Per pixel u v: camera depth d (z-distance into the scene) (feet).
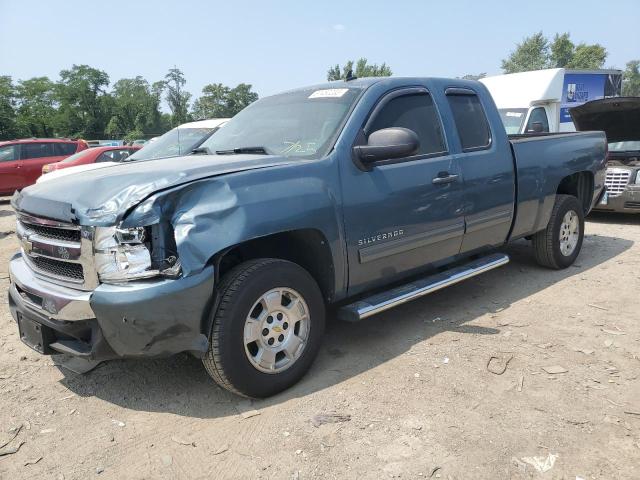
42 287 10.60
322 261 11.97
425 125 14.28
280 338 11.15
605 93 53.01
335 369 12.33
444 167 14.20
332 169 11.83
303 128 13.17
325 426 10.04
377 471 8.77
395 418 10.23
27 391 11.85
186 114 314.35
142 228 9.50
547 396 10.91
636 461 8.84
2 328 15.67
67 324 10.19
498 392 11.10
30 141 53.42
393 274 13.55
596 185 21.21
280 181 10.93
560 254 19.54
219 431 10.05
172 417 10.60
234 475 8.82
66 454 9.55
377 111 13.15
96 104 313.53
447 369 12.15
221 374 10.31
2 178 51.08
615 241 25.02
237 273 10.49
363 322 15.19
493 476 8.57
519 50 302.25
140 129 317.83
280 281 10.87
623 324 14.61
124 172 11.12
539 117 37.35
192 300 9.72
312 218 11.19
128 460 9.32
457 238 14.88
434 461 8.95
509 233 17.12
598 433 9.62
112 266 9.59
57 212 10.26
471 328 14.52
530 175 17.25
